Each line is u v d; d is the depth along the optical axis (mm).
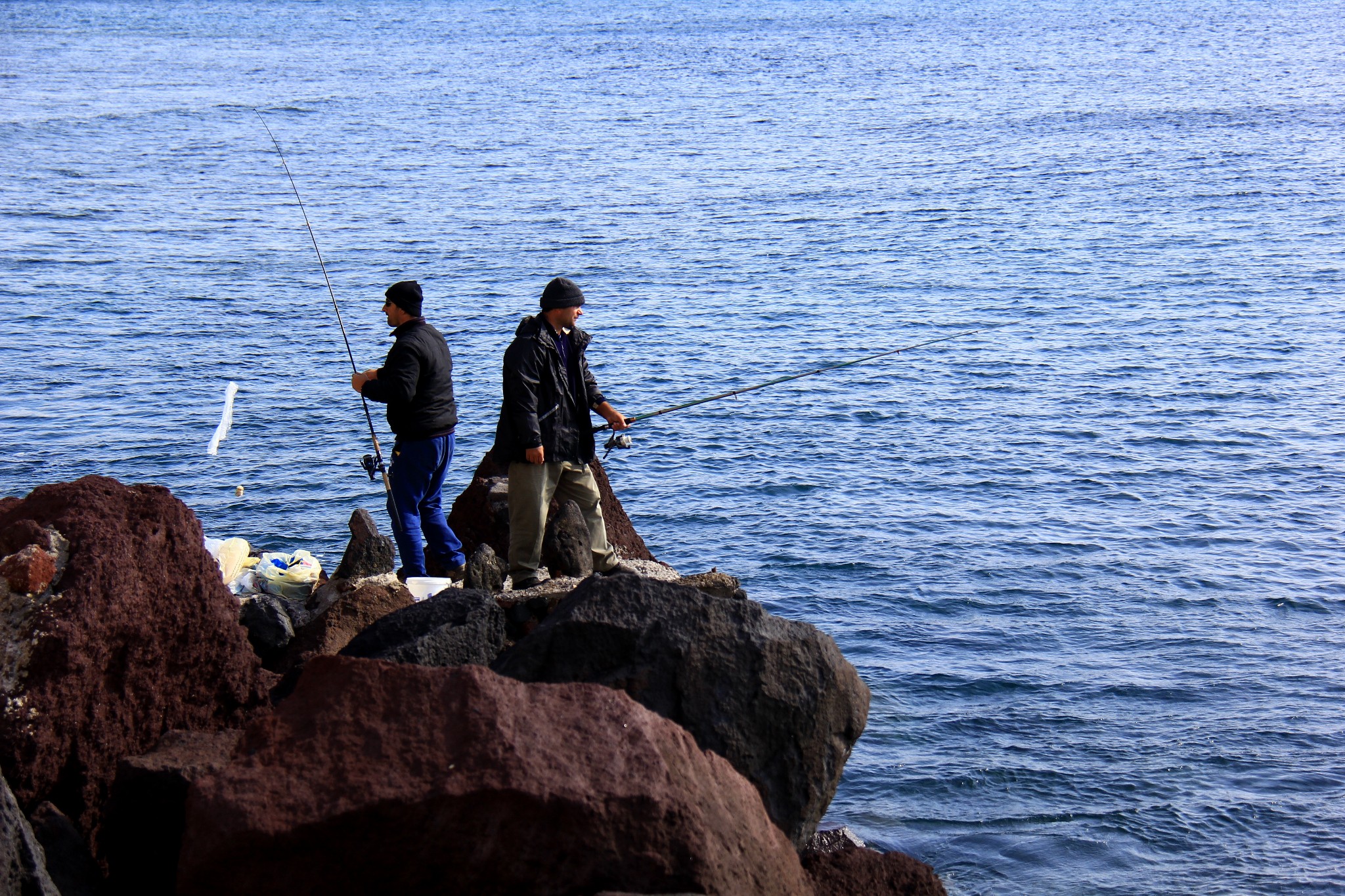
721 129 87250
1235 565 17781
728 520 19906
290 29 194000
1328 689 13781
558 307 6922
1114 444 23859
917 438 24375
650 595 5094
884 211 56312
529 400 6828
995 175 65688
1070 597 16625
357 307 37500
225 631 5152
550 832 3723
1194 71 114750
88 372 29016
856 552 18422
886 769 11719
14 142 77312
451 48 162000
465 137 85375
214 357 30703
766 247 48156
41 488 4980
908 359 30969
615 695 4078
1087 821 10852
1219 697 13539
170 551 4988
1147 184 61094
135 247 46938
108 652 4656
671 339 33469
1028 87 107188
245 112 96625
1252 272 40969
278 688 5551
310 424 24984
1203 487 21328
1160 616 15977
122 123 88312
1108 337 32875
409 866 3732
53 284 39719
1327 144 71062
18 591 4520
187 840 3729
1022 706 13242
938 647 15008
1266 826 10789
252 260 45250
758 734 4938
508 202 60594
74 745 4547
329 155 77125
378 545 7184
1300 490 21156
